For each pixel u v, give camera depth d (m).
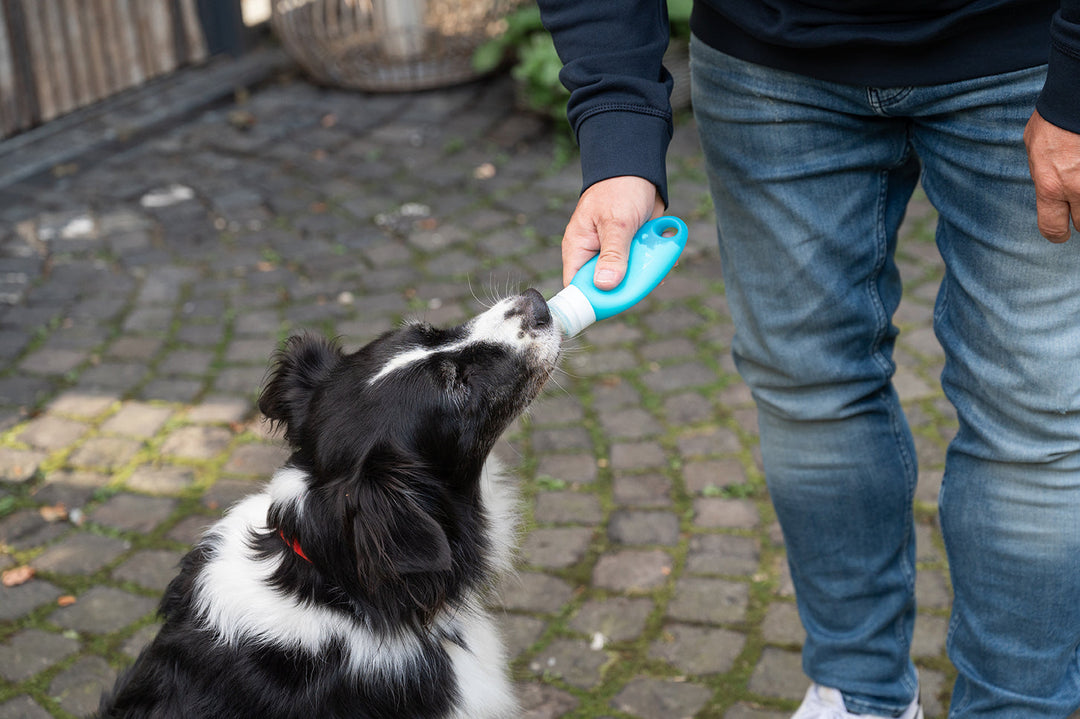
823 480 2.05
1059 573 1.82
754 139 1.90
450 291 4.45
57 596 2.96
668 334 4.13
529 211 5.07
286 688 1.92
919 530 3.09
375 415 2.01
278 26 6.45
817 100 1.81
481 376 2.11
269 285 4.53
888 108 1.75
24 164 5.52
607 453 3.50
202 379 3.92
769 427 2.11
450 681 2.10
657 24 1.88
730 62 1.89
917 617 2.78
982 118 1.65
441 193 5.27
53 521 3.24
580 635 2.80
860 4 1.66
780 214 1.91
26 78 5.81
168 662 1.99
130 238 4.89
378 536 1.75
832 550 2.11
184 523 3.23
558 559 3.06
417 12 6.29
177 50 6.62
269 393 2.27
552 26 1.88
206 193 5.30
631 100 1.80
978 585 1.92
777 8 1.76
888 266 2.02
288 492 2.00
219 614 1.98
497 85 6.47
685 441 3.55
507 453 3.50
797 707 2.56
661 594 2.93
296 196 5.28
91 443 3.57
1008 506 1.82
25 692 2.65
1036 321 1.67
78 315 4.30
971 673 2.01
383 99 6.36
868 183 1.89
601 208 1.77
